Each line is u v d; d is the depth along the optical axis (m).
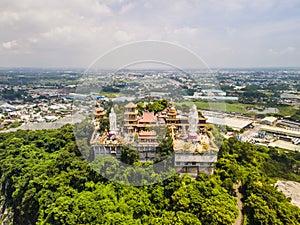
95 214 30.02
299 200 48.47
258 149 69.69
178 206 31.48
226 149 48.97
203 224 29.89
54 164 44.69
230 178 38.09
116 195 33.88
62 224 30.39
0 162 55.50
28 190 41.91
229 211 30.50
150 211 31.81
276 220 31.30
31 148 60.00
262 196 35.66
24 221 45.31
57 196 35.31
